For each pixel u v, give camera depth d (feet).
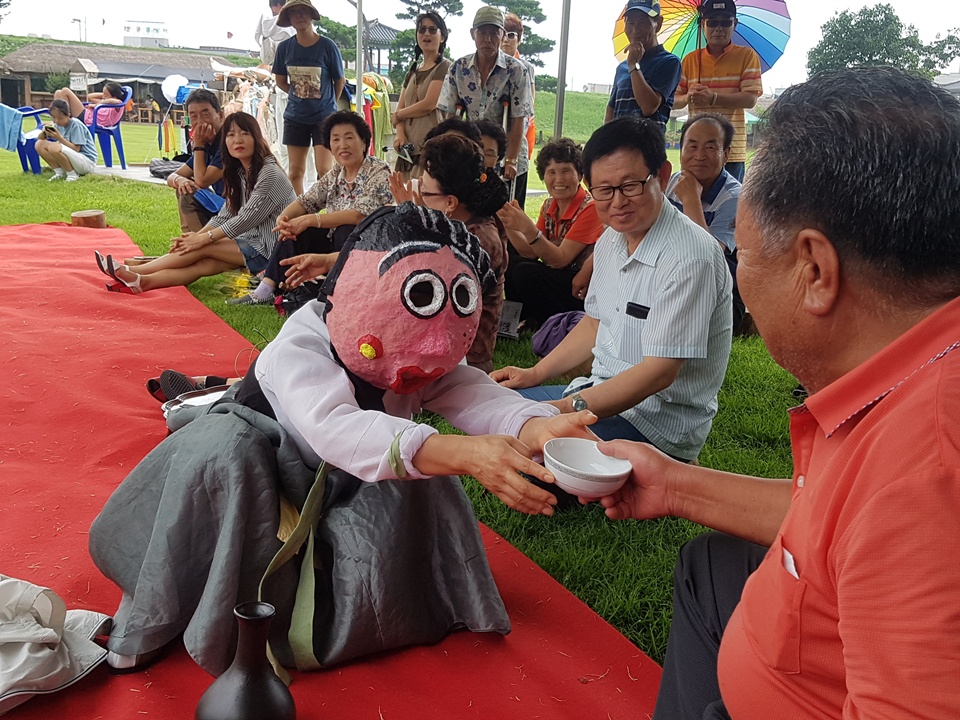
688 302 9.12
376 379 6.69
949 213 3.39
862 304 3.67
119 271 18.35
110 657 6.65
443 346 6.39
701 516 5.89
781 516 5.63
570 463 6.23
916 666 3.04
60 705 6.29
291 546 6.58
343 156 18.44
